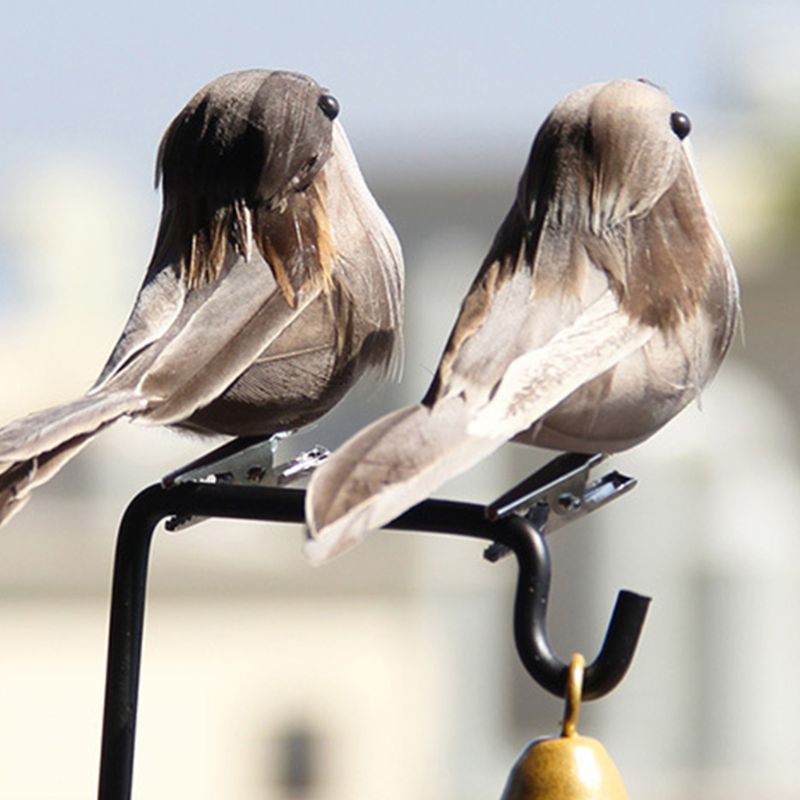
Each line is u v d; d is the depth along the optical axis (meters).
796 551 16.75
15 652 14.80
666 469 16.53
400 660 15.90
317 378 3.77
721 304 3.63
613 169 3.59
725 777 16.92
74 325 16.83
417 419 3.29
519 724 16.41
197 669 15.44
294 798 15.73
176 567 15.43
